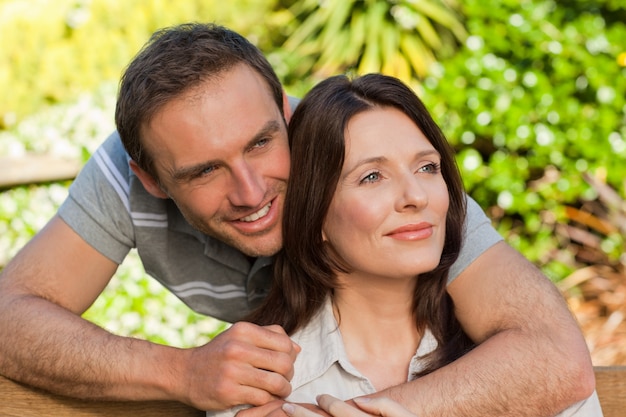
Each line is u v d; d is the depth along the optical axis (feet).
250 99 6.40
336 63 21.70
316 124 6.21
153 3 24.62
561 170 17.81
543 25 18.58
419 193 5.89
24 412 6.54
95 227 7.36
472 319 6.60
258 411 5.88
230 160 6.36
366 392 6.35
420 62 21.09
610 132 17.57
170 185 6.69
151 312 16.02
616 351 13.73
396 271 6.00
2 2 24.59
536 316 6.34
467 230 6.81
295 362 6.46
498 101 18.10
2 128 24.40
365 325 6.52
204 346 6.03
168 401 6.51
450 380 5.98
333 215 6.21
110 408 6.51
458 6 20.83
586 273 15.98
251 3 24.29
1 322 6.69
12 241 18.10
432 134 6.37
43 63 24.45
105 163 7.49
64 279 7.23
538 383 6.00
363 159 6.03
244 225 6.66
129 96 6.55
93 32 24.58
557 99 17.97
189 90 6.30
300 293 6.68
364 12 21.63
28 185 18.76
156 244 7.56
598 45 18.15
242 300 7.93
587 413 6.36
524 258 6.81
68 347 6.37
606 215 17.11
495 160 18.04
